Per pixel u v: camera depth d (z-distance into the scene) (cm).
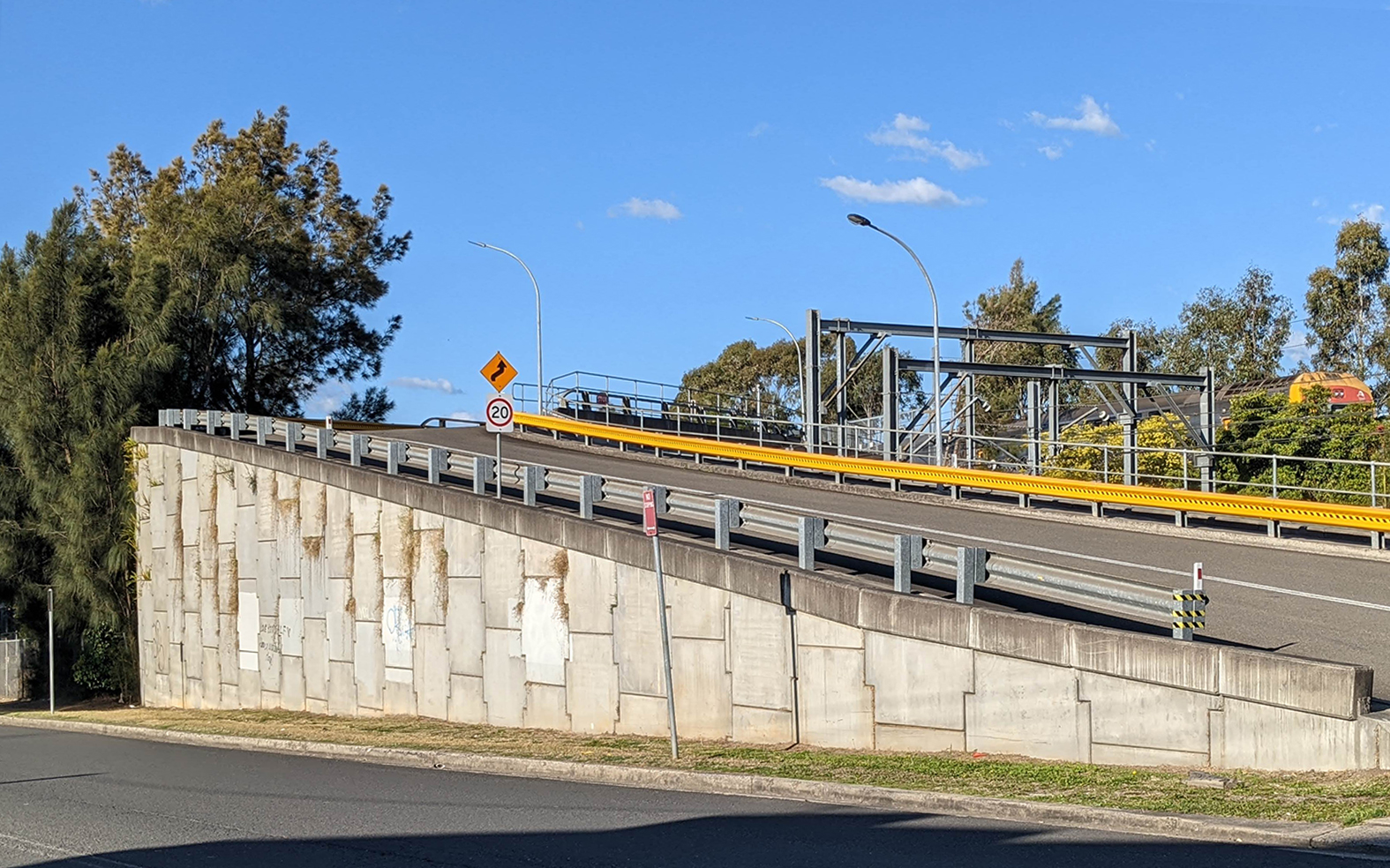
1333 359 6794
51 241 4294
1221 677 1218
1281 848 896
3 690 4338
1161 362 8612
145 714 3130
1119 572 2100
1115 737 1303
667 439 4016
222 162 6200
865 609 1547
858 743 1560
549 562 2112
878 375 9300
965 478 3177
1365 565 2188
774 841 1015
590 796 1320
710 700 1778
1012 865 879
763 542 2025
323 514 2756
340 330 6128
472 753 1692
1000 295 8512
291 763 1828
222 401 5269
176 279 4988
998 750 1407
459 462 2469
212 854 1054
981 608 1438
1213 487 4488
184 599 3353
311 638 2791
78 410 3978
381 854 1024
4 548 4031
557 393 5031
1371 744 1114
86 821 1254
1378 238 6762
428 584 2427
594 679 2008
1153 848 916
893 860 918
